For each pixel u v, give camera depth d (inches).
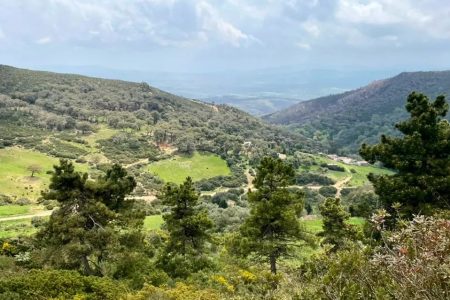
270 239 976.9
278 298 317.4
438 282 180.5
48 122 6446.9
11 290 581.6
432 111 749.9
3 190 3878.0
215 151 5920.3
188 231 1082.7
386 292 208.7
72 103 7524.6
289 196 973.8
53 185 885.8
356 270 244.1
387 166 799.7
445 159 739.4
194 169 5255.9
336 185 4995.1
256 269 950.4
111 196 977.5
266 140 7293.3
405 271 193.6
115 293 617.0
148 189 4320.9
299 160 6023.6
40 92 7642.7
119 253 882.1
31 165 4448.8
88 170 4675.2
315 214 3412.9
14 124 6205.7
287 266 1031.6
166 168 5201.8
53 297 580.1
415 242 204.7
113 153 5570.9
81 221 856.3
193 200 1081.4
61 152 5241.1
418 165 727.1
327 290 237.5
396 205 257.8
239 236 1013.8
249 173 5251.0
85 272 878.4
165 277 878.4
